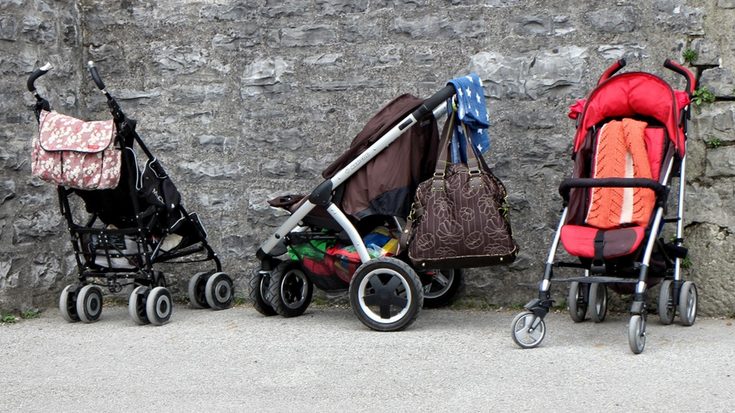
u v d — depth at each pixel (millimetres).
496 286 5707
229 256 6168
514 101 5633
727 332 4746
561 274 5598
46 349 4684
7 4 5691
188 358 4379
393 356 4293
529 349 4379
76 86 6305
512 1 5629
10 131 5688
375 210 4996
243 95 6113
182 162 6219
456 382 3758
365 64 5906
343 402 3516
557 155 5566
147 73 6273
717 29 5277
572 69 5527
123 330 5211
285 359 4293
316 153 6008
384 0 5859
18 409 3555
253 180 6117
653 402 3367
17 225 5711
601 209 4738
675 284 4844
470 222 4773
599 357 4148
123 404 3580
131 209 5414
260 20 6074
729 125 5238
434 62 5781
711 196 5277
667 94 4691
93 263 5613
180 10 6203
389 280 4984
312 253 5301
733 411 3236
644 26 5406
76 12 6328
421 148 5176
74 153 5082
